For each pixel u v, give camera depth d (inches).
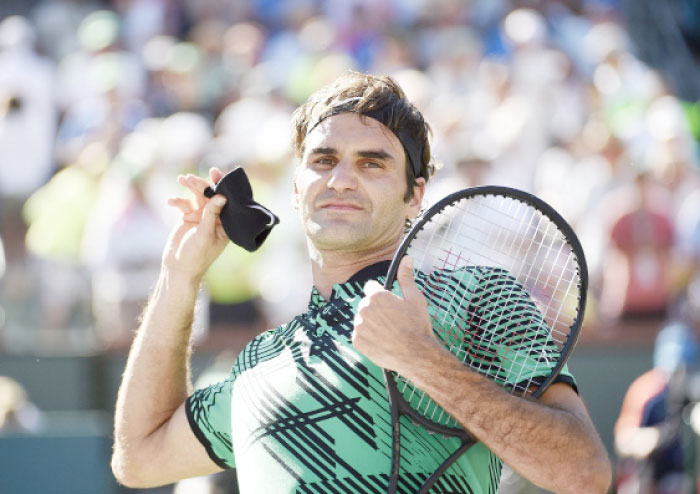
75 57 1267.2
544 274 738.2
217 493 650.8
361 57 1302.9
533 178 1064.2
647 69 1323.8
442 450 318.3
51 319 887.7
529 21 1279.5
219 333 896.9
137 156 984.9
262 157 1007.6
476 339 327.3
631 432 754.8
